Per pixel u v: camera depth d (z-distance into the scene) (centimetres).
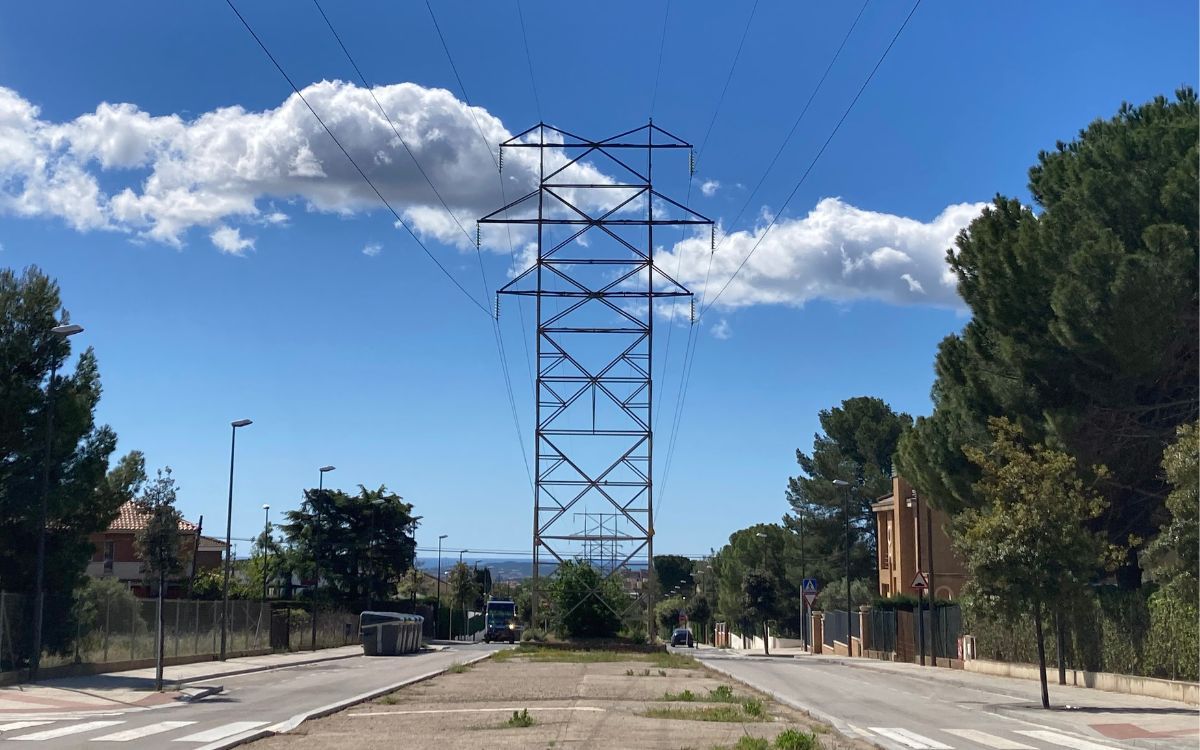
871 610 5750
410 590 10531
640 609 5434
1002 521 2328
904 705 2469
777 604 8712
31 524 2962
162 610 2677
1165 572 2192
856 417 8512
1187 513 2059
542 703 2280
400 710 2142
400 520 8119
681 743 1523
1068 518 2311
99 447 3102
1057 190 3434
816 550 8412
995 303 3272
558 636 5362
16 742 1620
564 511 5306
